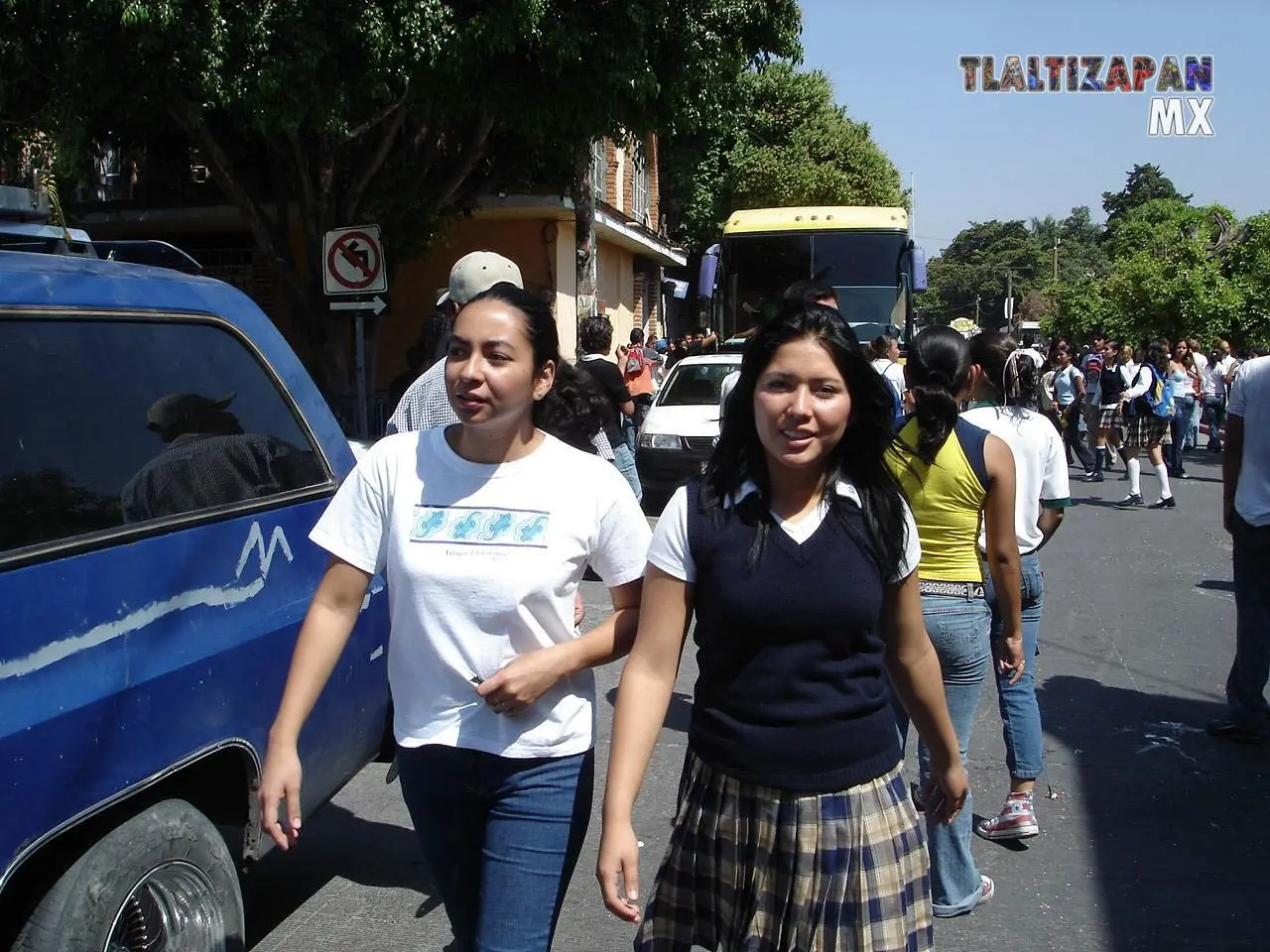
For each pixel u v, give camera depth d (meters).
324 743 3.37
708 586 2.26
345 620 2.57
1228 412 5.44
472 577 2.45
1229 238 27.89
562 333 20.39
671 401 13.13
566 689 2.53
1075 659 6.95
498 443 2.51
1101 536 11.20
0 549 2.40
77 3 10.22
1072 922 3.89
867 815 2.25
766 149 33.50
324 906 3.95
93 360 2.80
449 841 2.59
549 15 11.25
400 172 14.93
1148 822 4.68
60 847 2.56
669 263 31.25
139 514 2.79
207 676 2.85
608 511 2.53
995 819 4.55
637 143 16.80
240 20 10.37
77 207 17.59
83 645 2.53
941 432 3.55
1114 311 29.45
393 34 10.77
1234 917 3.91
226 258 19.33
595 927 3.89
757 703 2.25
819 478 2.29
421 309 19.84
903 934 2.25
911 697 2.48
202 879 2.85
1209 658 6.95
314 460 3.53
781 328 2.23
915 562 2.35
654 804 4.87
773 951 2.26
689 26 12.32
